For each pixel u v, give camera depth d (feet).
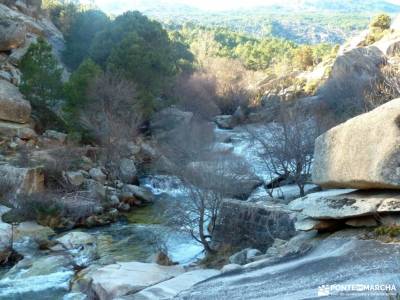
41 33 116.26
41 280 35.22
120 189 70.44
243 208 41.75
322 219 26.22
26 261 40.57
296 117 60.80
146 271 29.43
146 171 81.25
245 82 166.30
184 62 142.61
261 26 544.21
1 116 78.28
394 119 22.58
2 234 45.78
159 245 43.88
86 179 67.10
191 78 131.54
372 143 23.25
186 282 25.39
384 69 79.15
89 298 28.60
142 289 26.08
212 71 166.81
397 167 22.11
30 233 49.39
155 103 96.68
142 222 57.93
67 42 124.16
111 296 25.77
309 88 123.65
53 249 44.75
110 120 78.89
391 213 23.26
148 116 96.27
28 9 122.42
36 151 71.51
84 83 81.51
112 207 62.90
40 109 86.22
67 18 132.46
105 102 83.05
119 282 27.07
